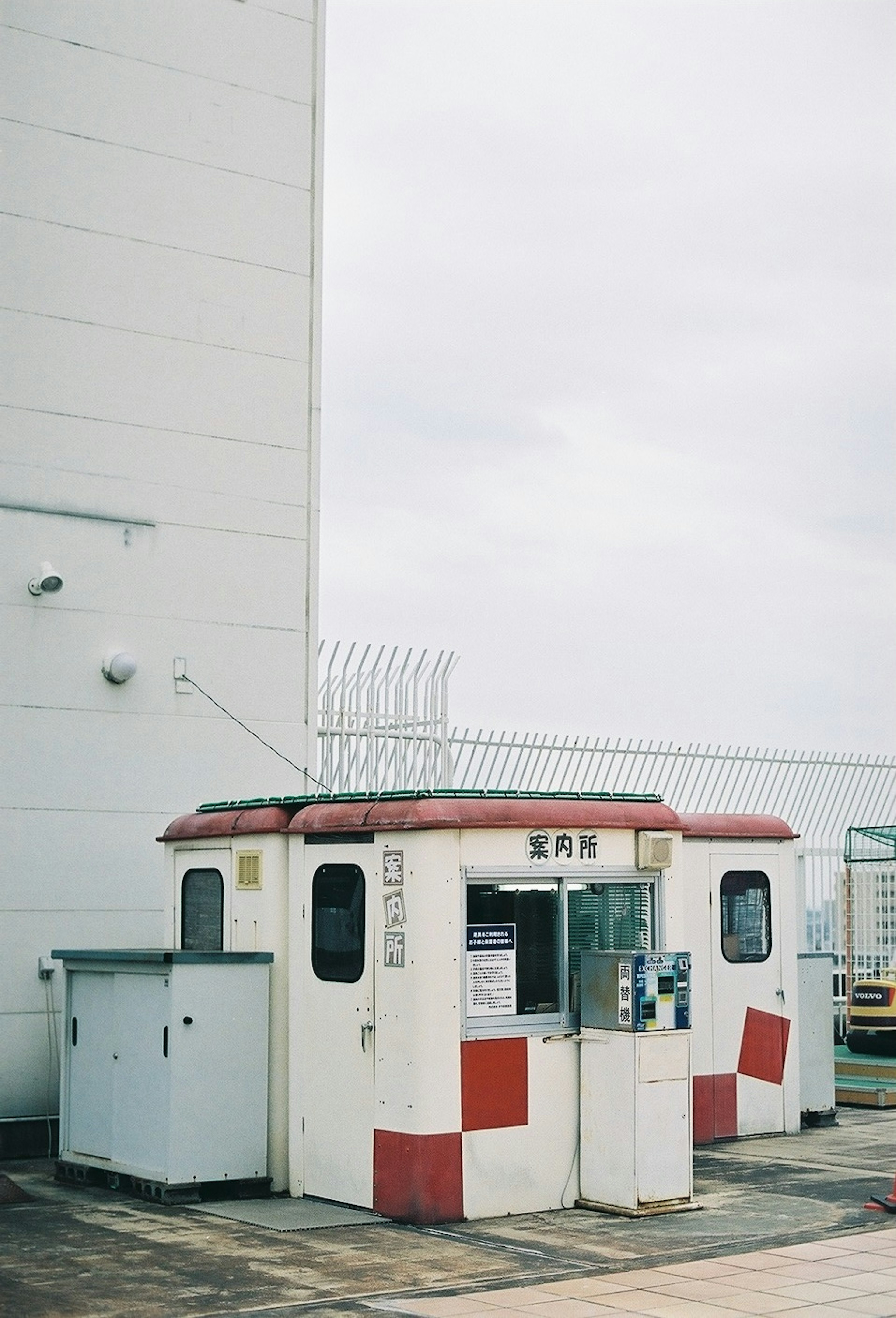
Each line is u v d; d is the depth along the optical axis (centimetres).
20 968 1155
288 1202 927
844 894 1727
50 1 1233
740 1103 1173
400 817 891
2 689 1167
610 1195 894
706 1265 757
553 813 920
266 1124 953
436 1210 858
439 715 1448
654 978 900
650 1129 890
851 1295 694
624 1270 748
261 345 1320
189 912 1062
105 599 1220
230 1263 764
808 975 1258
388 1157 881
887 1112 1349
